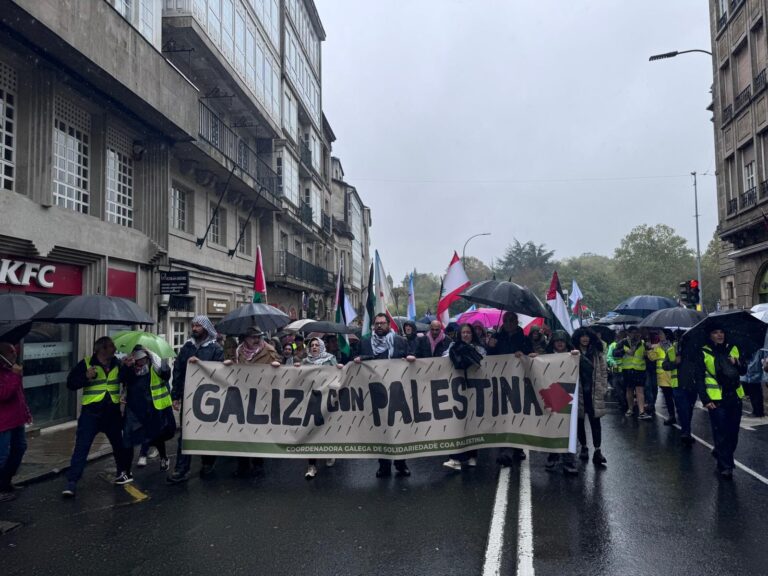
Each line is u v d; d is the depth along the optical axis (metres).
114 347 6.33
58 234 10.12
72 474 6.03
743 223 19.53
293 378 6.78
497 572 4.02
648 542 4.54
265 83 20.62
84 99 11.21
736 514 5.20
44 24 8.88
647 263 79.81
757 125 18.53
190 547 4.55
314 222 29.67
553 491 5.95
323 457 6.64
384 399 6.70
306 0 27.88
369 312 8.21
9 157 9.52
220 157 15.90
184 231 15.88
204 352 7.09
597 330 7.70
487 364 6.87
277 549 4.48
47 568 4.20
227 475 6.85
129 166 13.23
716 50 22.02
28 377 9.80
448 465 7.00
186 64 16.19
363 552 4.40
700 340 6.63
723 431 6.45
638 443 8.49
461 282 8.85
